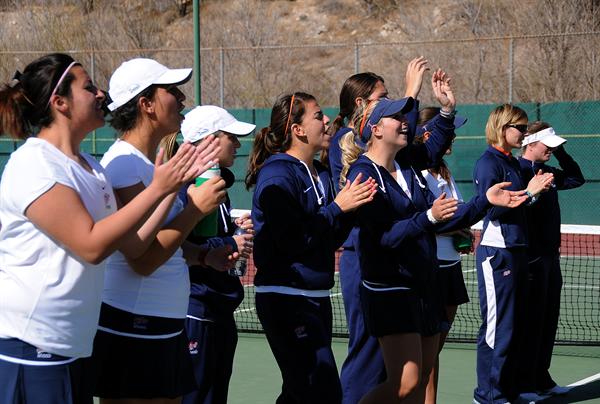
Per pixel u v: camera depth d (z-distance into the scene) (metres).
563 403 10.77
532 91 38.28
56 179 5.37
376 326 8.05
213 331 8.10
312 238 7.44
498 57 40.03
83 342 5.65
